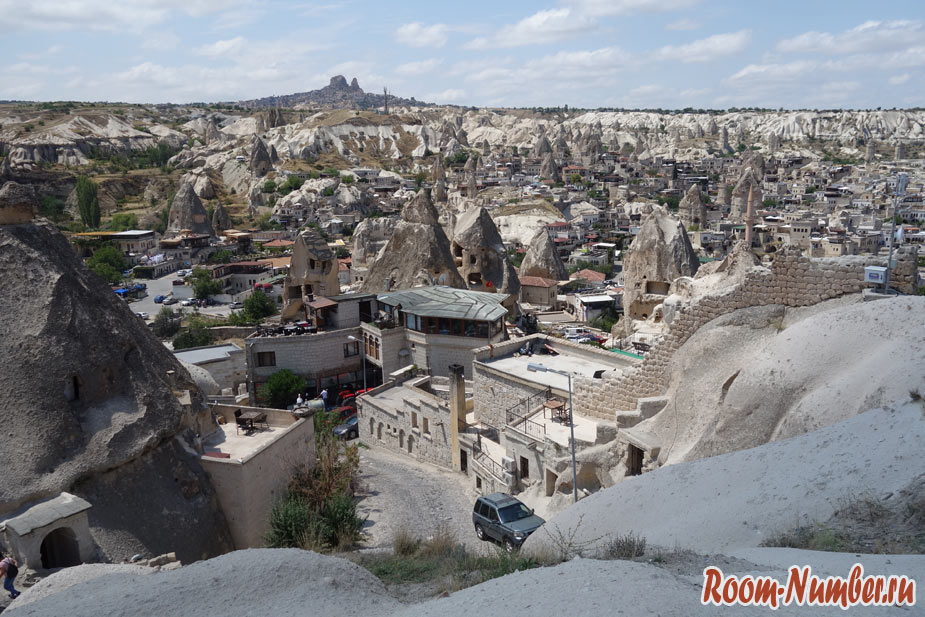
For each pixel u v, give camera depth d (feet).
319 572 50.90
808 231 558.15
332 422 161.27
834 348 69.05
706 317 91.04
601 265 513.86
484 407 142.41
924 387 55.83
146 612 44.24
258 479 107.76
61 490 89.25
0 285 100.83
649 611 32.50
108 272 432.25
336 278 240.73
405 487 130.62
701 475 60.49
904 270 79.87
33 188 111.45
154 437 100.48
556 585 38.01
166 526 96.37
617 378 108.78
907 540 41.19
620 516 60.64
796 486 51.37
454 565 60.13
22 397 93.50
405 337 191.31
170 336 310.86
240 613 44.50
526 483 115.34
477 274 278.46
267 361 196.75
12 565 71.92
